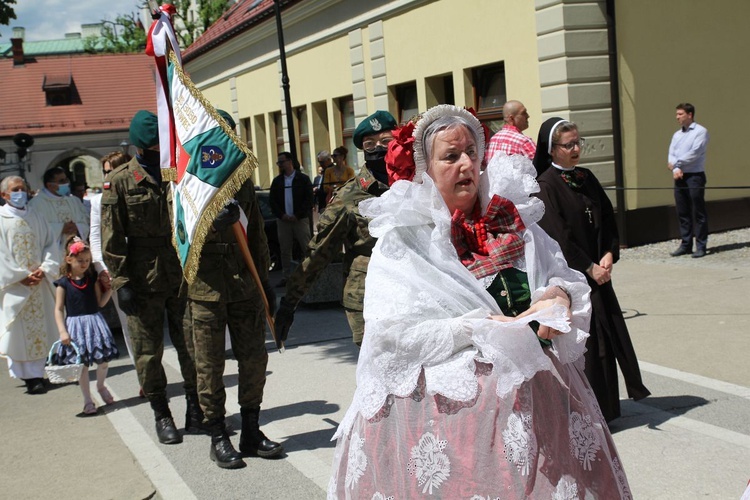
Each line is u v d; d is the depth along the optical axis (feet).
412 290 8.16
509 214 8.80
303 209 39.86
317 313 32.63
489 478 7.85
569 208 16.08
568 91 39.11
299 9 65.67
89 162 140.67
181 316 18.45
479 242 8.75
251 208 16.33
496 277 8.61
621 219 40.01
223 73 89.30
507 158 8.89
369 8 55.93
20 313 23.98
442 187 8.66
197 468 16.21
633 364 16.75
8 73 135.95
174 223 15.79
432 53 49.29
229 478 15.49
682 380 19.47
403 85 54.39
